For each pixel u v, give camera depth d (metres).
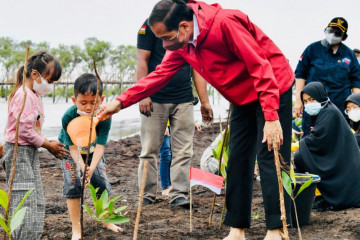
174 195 4.24
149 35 4.15
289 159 2.88
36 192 2.96
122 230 3.38
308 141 4.17
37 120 2.99
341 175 4.01
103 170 3.34
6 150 2.93
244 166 3.00
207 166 5.19
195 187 5.21
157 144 4.29
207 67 2.81
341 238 3.16
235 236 3.04
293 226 3.54
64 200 4.43
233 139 3.02
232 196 3.02
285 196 2.85
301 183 3.40
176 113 4.25
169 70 3.12
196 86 4.41
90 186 2.40
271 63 2.79
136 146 8.73
